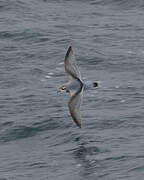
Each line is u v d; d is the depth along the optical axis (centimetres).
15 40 3972
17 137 2566
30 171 2200
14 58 3622
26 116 2758
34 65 3500
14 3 4850
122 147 2325
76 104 1481
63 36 4100
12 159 2341
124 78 3297
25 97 3003
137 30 4359
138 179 2008
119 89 3095
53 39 4016
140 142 2366
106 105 2856
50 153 2353
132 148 2305
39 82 3231
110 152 2284
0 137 2572
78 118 1469
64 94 3023
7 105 2898
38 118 2716
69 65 1522
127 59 3641
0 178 2161
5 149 2456
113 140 2411
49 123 2655
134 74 3378
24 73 3362
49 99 2964
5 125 2669
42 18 4588
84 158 2256
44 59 3622
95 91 3056
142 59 3644
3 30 4128
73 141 2453
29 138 2547
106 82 3219
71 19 4634
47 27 4309
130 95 2994
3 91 3108
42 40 3981
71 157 2284
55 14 4759
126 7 5059
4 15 4559
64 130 2577
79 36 4147
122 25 4506
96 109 2808
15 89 3136
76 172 2136
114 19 4703
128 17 4769
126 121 2612
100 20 4662
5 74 3347
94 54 3722
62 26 4391
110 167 2142
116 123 2600
